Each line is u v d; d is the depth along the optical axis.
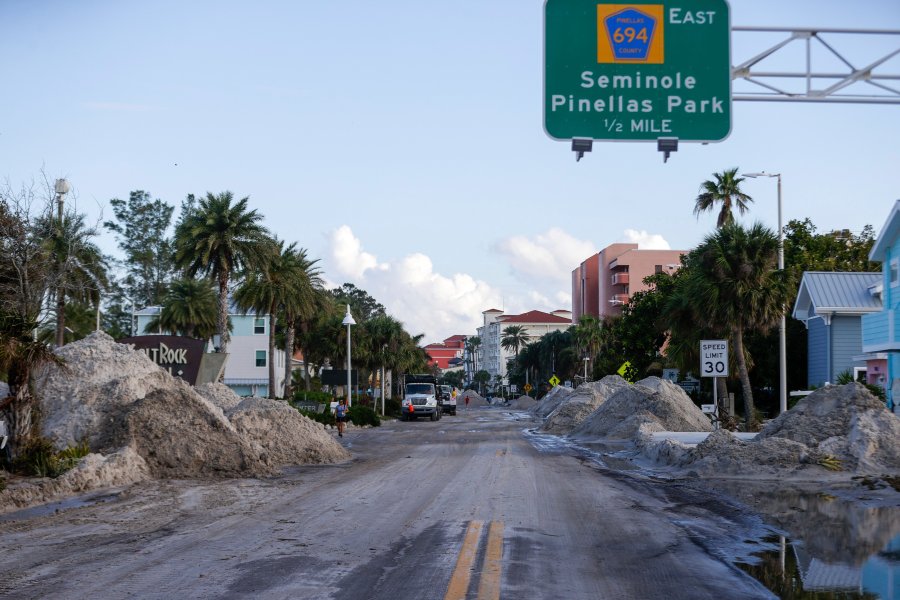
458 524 11.38
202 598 7.36
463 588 7.68
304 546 9.78
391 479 17.78
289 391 63.59
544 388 134.38
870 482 16.77
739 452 18.86
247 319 85.12
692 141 13.18
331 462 23.25
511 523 11.50
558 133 13.15
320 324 80.12
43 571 8.45
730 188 53.88
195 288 73.75
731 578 8.25
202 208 48.50
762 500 14.39
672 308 42.19
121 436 19.59
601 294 121.88
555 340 121.38
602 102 13.21
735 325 35.25
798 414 20.73
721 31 13.31
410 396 61.94
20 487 14.21
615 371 76.69
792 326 48.56
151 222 89.69
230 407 30.58
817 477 17.70
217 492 15.59
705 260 35.28
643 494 15.16
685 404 36.25
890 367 34.03
